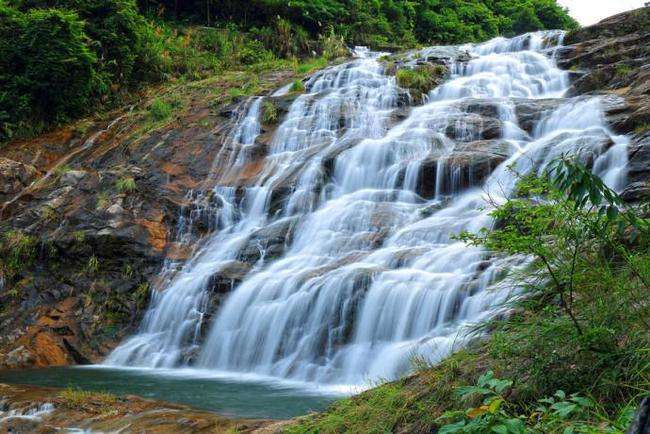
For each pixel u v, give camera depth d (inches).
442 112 644.7
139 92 964.0
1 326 508.1
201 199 627.8
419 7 1557.6
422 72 784.9
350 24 1371.8
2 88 825.5
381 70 837.2
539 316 191.2
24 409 293.3
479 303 322.7
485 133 586.2
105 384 376.2
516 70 772.6
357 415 201.0
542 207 183.5
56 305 530.9
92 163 728.3
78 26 847.7
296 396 327.6
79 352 482.6
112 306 522.6
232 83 916.0
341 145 624.7
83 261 562.9
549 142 505.4
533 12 1683.1
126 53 952.9
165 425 259.1
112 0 957.8
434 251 409.4
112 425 265.4
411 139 589.3
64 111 866.8
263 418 277.7
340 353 378.3
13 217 614.9
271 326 421.7
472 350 204.5
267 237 533.0
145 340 486.6
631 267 184.7
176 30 1151.6
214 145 713.0
